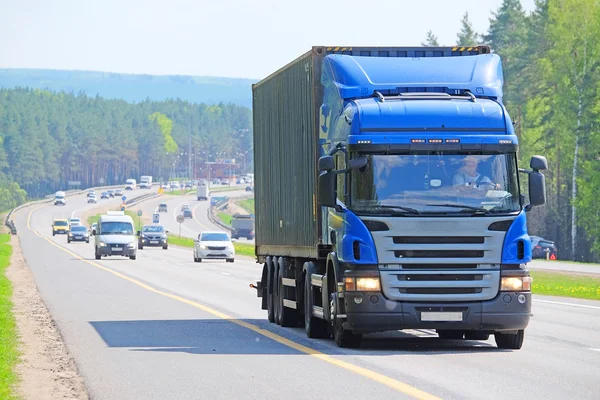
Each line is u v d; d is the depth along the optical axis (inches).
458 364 1362.0
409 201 1515.7
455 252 1510.8
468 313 1507.1
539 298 2847.0
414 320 1502.2
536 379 1210.0
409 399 1055.0
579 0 7795.3
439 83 1626.5
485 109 1560.0
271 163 2111.2
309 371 1289.4
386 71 1643.7
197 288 3277.6
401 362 1385.3
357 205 1525.6
